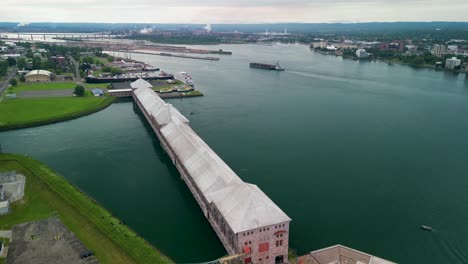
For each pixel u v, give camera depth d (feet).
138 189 468.34
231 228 308.40
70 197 427.33
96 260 314.14
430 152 592.19
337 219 399.65
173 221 393.29
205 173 422.00
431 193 458.09
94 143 639.76
